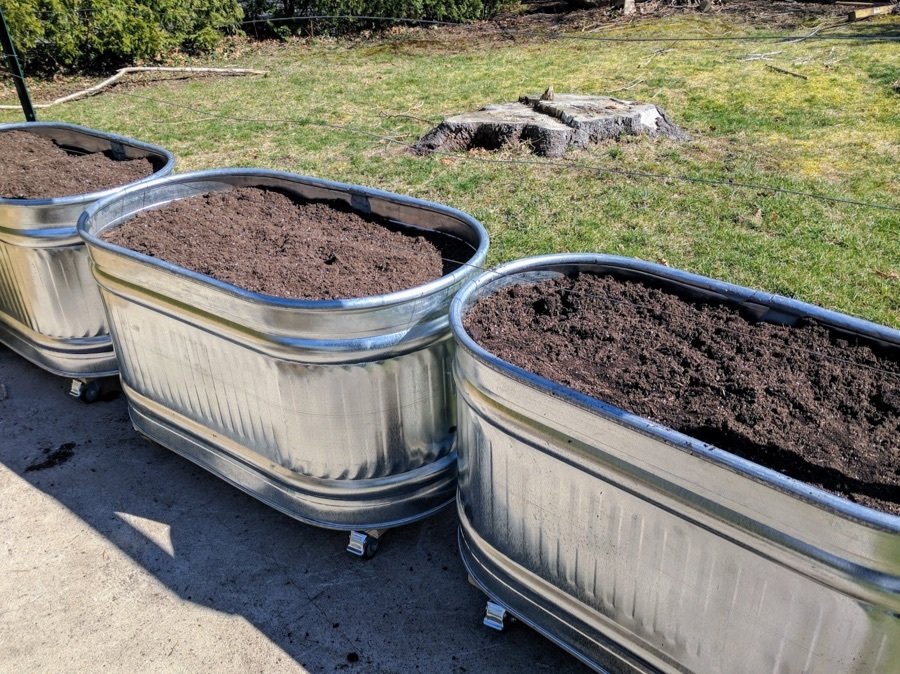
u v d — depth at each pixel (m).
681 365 2.51
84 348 4.02
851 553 1.66
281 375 2.73
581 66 10.37
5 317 4.36
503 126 7.10
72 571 3.10
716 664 2.07
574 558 2.29
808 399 2.32
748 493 1.77
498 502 2.47
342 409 2.73
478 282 2.78
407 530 3.26
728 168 6.50
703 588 1.99
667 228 5.43
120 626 2.85
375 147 7.52
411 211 3.56
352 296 2.94
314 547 3.19
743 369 2.45
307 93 9.90
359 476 2.90
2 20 6.09
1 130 5.29
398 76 10.52
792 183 6.12
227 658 2.71
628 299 2.89
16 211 3.64
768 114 7.89
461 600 2.91
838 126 7.43
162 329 3.14
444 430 2.97
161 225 3.69
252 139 7.99
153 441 3.79
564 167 6.63
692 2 13.27
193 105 9.58
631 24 12.54
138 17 11.55
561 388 2.06
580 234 5.39
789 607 1.83
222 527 3.31
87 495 3.51
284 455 2.97
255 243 3.48
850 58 9.67
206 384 3.11
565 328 2.72
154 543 3.23
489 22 13.87
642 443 1.93
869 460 2.06
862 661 1.78
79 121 8.99
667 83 9.23
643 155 6.85
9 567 3.13
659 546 2.03
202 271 3.18
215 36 12.45
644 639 2.22
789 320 2.69
